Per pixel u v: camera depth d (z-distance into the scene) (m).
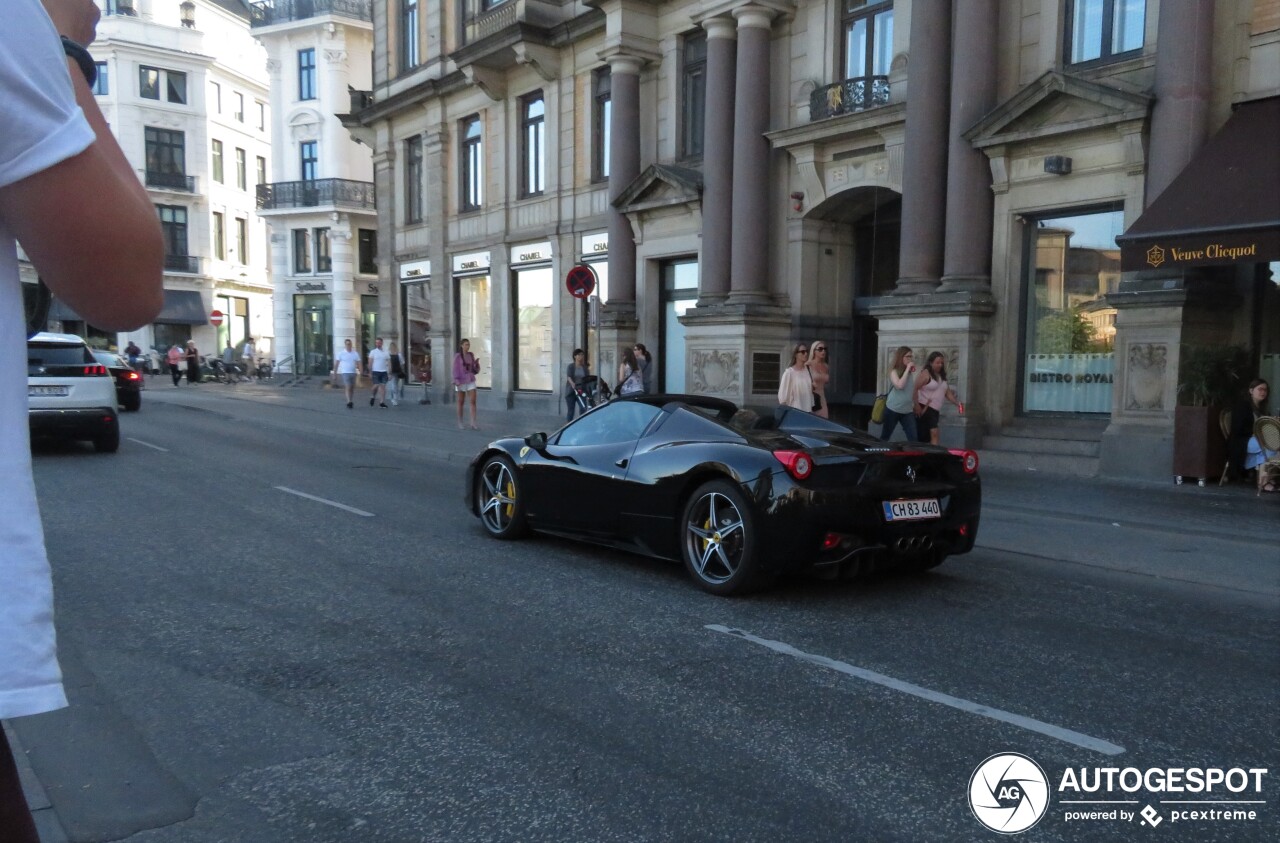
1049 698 4.62
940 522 6.70
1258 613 6.38
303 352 45.25
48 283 1.10
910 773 3.76
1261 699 4.65
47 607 1.09
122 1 47.28
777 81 17.67
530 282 25.00
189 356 41.69
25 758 3.83
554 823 3.32
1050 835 3.29
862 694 4.65
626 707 4.45
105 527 8.61
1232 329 12.55
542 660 5.13
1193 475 11.75
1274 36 11.66
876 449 6.68
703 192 18.42
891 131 15.57
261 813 3.39
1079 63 13.52
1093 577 7.43
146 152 48.19
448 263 28.06
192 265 49.66
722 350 17.56
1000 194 14.23
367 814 3.38
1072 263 13.74
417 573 7.15
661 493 6.97
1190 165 11.71
